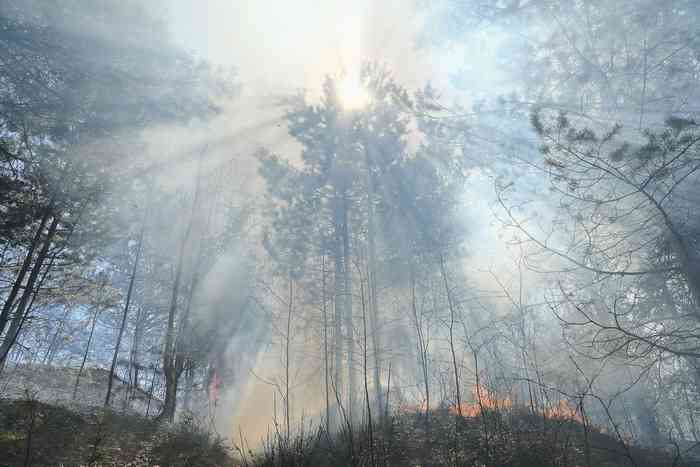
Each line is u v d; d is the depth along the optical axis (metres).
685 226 7.52
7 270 17.25
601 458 7.93
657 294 9.02
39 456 8.83
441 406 12.02
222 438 13.66
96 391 19.62
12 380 16.95
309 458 7.81
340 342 14.33
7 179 14.98
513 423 9.27
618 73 9.29
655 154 6.55
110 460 9.70
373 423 10.27
